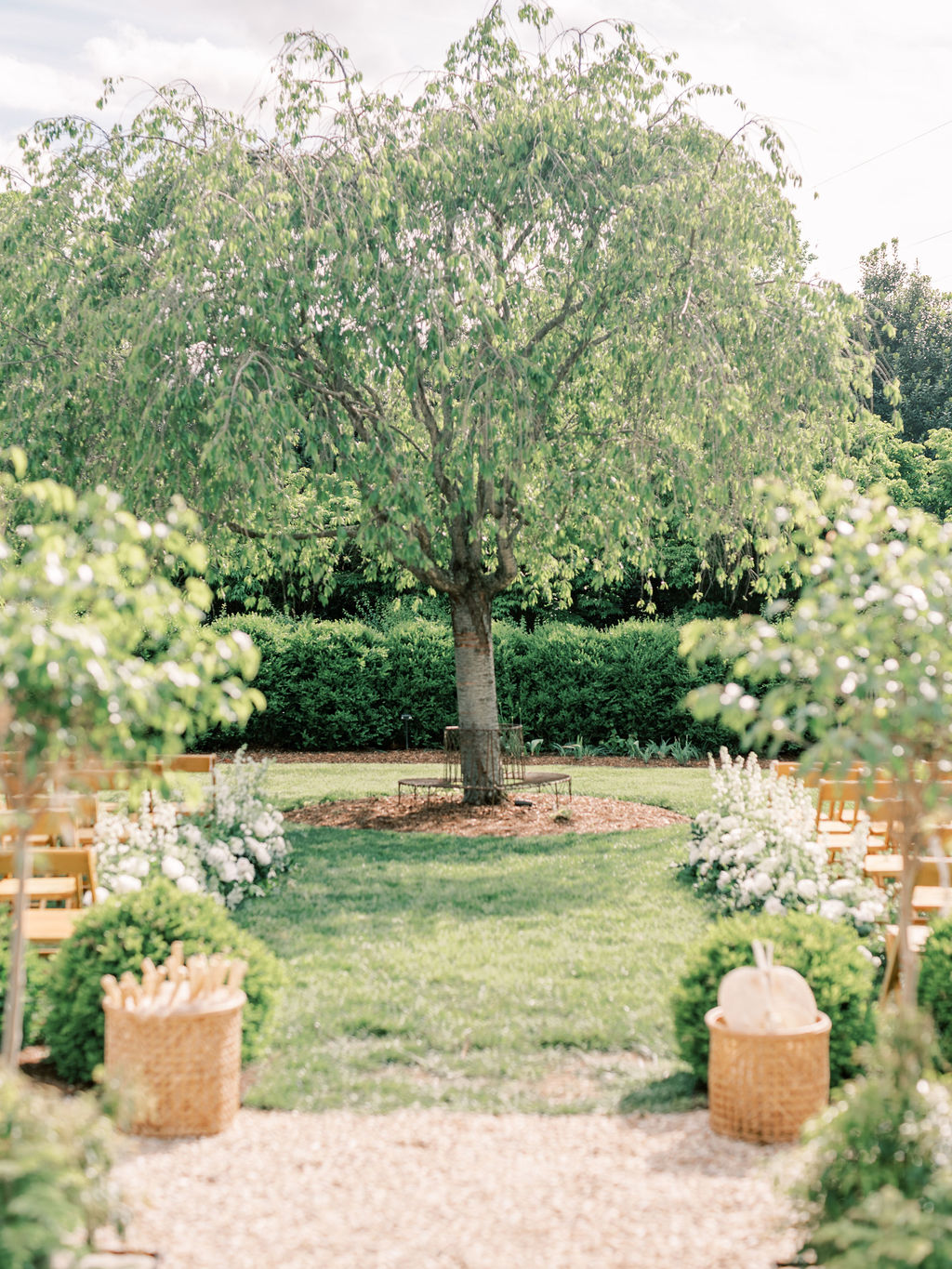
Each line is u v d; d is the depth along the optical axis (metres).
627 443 10.88
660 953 6.45
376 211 9.30
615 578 12.67
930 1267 2.56
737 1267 3.13
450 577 11.66
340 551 11.02
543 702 18.64
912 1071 3.15
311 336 10.42
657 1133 4.16
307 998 5.70
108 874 6.77
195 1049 4.12
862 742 3.83
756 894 7.13
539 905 7.62
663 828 10.66
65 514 9.55
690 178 10.22
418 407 11.30
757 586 11.29
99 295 10.09
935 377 29.19
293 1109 4.39
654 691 18.55
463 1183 3.71
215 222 9.57
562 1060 4.93
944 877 4.41
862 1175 2.94
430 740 18.59
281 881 8.41
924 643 3.99
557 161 10.16
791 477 10.61
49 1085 4.62
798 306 10.68
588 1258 3.20
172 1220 3.43
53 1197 2.59
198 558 3.96
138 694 3.47
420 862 9.16
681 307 10.20
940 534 4.23
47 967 5.12
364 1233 3.35
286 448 9.87
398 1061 4.92
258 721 18.14
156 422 9.55
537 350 10.38
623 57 10.66
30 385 10.09
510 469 10.38
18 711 3.48
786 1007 4.19
